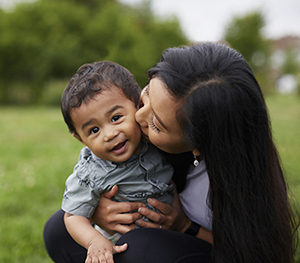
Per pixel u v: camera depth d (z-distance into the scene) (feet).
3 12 67.67
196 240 4.11
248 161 3.29
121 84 3.94
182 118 3.20
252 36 89.51
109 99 3.80
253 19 89.51
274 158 3.58
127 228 4.13
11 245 8.16
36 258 7.46
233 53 3.40
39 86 66.23
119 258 3.83
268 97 68.13
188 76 3.17
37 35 64.95
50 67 64.49
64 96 4.06
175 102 3.21
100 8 74.90
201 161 4.23
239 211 3.35
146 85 3.99
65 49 63.21
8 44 62.34
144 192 4.19
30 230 8.91
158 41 84.79
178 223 4.45
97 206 4.25
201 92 3.08
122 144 3.87
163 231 4.01
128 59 54.54
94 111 3.77
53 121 34.35
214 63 3.20
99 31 63.67
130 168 4.17
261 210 3.40
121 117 3.83
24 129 28.84
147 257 3.72
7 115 41.86
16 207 10.80
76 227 4.06
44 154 18.92
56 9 67.36
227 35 92.22
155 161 4.24
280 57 116.26
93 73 3.97
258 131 3.27
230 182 3.28
